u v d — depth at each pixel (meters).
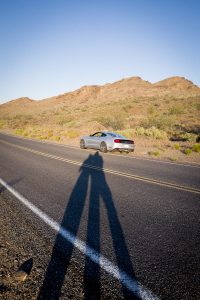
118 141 15.96
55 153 15.36
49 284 2.65
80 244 3.60
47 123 57.31
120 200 5.86
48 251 3.37
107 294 2.52
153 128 27.89
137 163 12.26
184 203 5.77
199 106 53.47
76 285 2.65
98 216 4.77
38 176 8.35
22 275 2.74
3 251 3.35
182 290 2.62
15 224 4.29
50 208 5.16
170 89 127.12
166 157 15.14
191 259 3.27
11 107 163.50
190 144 21.03
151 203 5.70
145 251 3.45
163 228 4.29
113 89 142.25
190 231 4.18
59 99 151.38
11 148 17.45
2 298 2.43
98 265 3.05
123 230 4.15
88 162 11.96
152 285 2.69
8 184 7.13
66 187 6.96
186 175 9.45
